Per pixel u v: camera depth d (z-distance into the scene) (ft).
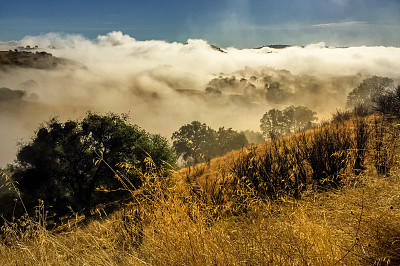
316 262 6.92
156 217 9.41
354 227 8.29
